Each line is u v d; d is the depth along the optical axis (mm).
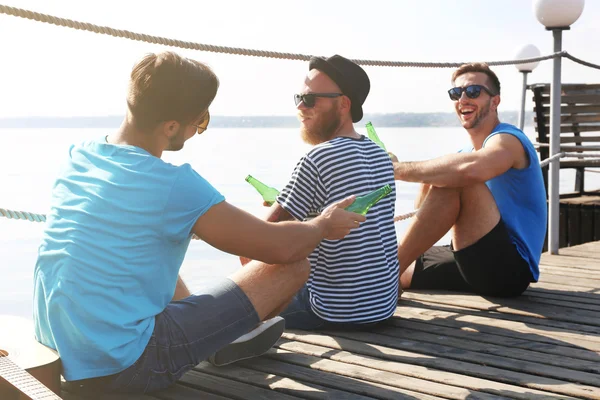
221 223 2064
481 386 2402
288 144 76750
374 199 2547
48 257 2051
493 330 3068
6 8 2609
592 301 3564
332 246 2871
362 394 2344
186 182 2033
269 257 2166
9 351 2047
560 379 2467
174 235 2039
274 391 2373
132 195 2012
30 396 1608
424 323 3174
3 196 19875
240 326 2238
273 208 2781
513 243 3393
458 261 3514
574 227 7941
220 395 2342
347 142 2795
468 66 3631
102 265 2004
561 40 4996
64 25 2773
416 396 2318
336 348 2812
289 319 3035
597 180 23172
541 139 8445
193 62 2105
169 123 2078
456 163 3275
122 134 2127
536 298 3623
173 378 2162
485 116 3615
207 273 10641
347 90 2879
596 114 8031
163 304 2133
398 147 61250
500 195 3432
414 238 3430
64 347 2029
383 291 2930
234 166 33094
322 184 2748
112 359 2025
